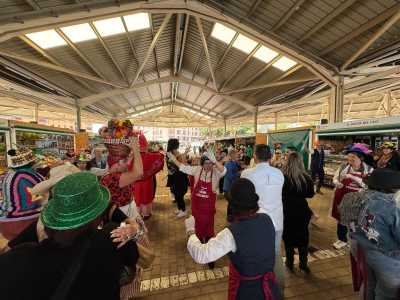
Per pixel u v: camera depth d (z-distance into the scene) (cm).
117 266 84
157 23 775
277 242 198
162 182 986
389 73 737
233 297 126
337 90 817
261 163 203
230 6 612
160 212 518
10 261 68
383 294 148
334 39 639
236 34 779
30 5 515
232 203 128
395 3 471
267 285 122
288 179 253
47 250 72
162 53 1069
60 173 171
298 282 249
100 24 675
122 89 1269
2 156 505
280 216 199
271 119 2220
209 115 2389
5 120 529
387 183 150
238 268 123
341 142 834
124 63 992
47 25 562
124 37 782
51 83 1007
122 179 166
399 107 1351
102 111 1886
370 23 534
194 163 648
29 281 65
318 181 713
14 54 689
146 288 246
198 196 294
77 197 78
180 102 2231
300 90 1123
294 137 920
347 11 536
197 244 128
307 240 260
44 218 78
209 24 777
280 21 618
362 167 297
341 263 289
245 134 1381
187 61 1184
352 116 1825
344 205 174
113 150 168
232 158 541
